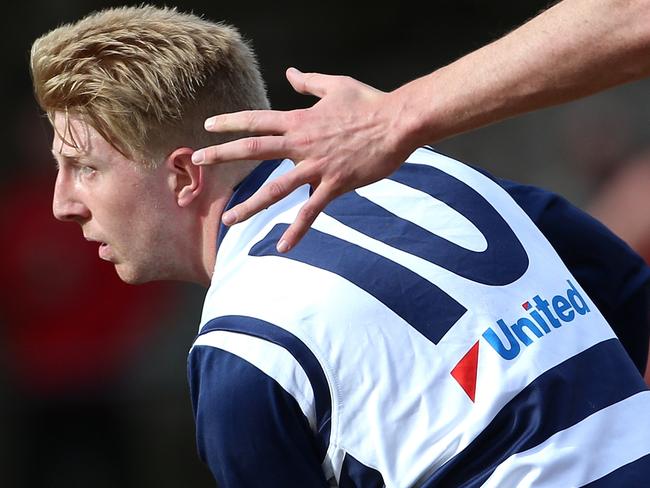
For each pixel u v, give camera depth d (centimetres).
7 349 1805
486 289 692
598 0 599
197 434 695
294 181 619
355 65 2927
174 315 2212
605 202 1586
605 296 820
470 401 664
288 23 2906
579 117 2397
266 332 662
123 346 1828
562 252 808
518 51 610
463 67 620
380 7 2911
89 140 736
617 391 700
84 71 724
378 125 621
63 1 2762
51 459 1938
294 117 622
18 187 1838
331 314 666
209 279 777
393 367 664
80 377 1838
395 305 674
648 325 849
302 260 687
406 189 730
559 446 666
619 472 673
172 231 754
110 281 1809
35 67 745
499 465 662
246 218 624
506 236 725
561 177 2416
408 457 659
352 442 663
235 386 664
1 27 2742
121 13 757
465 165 770
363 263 684
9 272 1783
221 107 747
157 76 723
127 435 2011
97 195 749
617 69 606
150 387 2170
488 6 2902
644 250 1532
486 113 620
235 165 745
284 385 656
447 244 702
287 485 675
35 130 1964
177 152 735
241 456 675
